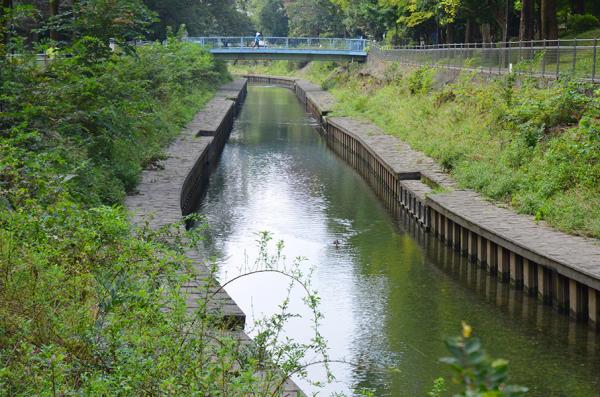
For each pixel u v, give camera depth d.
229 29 102.00
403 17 65.50
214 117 47.12
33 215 9.74
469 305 17.23
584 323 15.92
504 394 1.79
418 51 55.09
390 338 15.00
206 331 8.39
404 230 24.94
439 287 18.66
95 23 24.09
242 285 18.06
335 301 17.28
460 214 21.00
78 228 9.31
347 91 66.44
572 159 21.77
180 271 13.21
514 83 33.44
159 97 42.09
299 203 29.16
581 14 52.38
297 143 48.50
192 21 83.00
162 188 23.38
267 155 42.97
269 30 129.25
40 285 8.13
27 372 6.18
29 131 17.12
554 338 15.14
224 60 82.12
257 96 87.50
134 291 7.51
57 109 18.66
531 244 17.52
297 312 16.28
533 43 39.12
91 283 8.59
